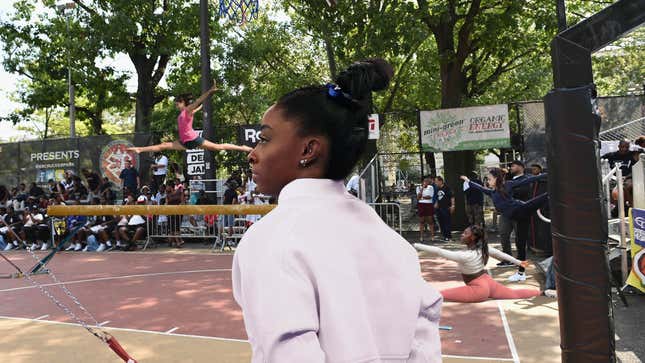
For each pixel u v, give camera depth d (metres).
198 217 15.35
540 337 5.95
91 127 32.53
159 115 22.19
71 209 9.15
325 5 15.23
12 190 18.31
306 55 25.73
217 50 21.86
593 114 3.36
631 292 7.69
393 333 1.04
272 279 0.97
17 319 7.80
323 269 1.00
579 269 3.43
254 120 23.48
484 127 15.58
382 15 14.77
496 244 13.59
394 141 17.09
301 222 1.05
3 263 14.14
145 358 5.79
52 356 5.96
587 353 3.43
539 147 14.93
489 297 7.22
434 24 17.53
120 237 15.73
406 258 1.15
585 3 19.11
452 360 5.31
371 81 1.20
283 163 1.20
